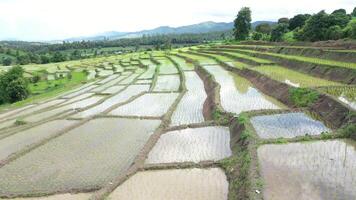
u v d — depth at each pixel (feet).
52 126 90.33
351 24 171.12
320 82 95.55
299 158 48.88
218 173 51.85
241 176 45.83
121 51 550.36
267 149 52.85
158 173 53.01
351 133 56.85
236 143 60.70
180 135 71.15
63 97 151.43
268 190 39.73
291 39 223.71
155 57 298.97
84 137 76.23
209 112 87.86
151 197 45.29
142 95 124.26
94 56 467.52
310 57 138.31
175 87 139.33
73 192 50.11
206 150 61.57
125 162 60.34
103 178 54.19
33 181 54.90
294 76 108.99
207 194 45.21
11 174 58.08
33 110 129.49
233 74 142.31
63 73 299.38
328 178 42.27
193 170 53.36
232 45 268.62
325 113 69.31
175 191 46.60
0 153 71.31
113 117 92.43
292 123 67.00
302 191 39.24
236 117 72.08
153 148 64.03
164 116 88.74
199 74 165.48
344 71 97.04
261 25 328.08
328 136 57.00
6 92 189.78
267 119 70.44
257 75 119.03
